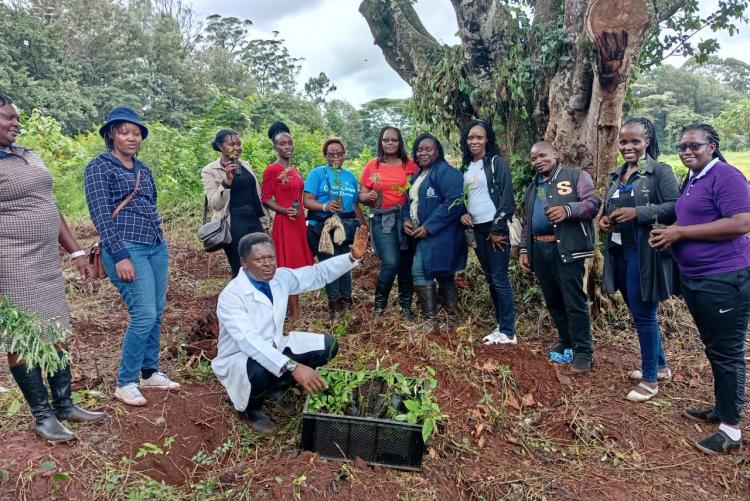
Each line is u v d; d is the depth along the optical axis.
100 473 2.72
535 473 3.08
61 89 32.62
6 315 2.70
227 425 3.34
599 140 4.71
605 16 4.09
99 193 3.13
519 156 5.77
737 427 3.31
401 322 4.73
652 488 3.00
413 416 2.95
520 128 5.85
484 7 5.71
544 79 5.40
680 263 3.34
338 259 3.54
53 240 2.99
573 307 4.23
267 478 2.77
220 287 6.25
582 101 4.88
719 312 3.18
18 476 2.59
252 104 19.72
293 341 3.42
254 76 56.44
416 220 4.68
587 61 4.61
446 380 3.81
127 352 3.30
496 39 5.77
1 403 3.29
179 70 44.03
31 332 2.72
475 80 5.95
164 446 3.04
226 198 4.58
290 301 5.11
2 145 2.79
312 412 2.98
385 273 4.80
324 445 3.00
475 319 5.23
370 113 34.69
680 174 7.65
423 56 6.45
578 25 4.86
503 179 4.39
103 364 3.99
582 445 3.40
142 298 3.27
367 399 3.36
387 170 4.84
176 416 3.29
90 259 3.35
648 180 3.67
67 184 10.82
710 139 3.19
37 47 33.62
